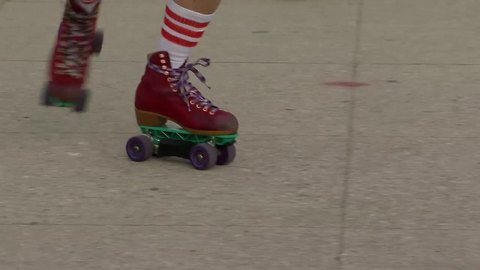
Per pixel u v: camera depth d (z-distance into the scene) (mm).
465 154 15414
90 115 17125
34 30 22344
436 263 12008
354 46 21328
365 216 13258
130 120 16906
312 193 13984
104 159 15180
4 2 24578
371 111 17391
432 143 15891
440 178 14500
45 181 14406
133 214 13344
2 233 12844
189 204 13633
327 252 12289
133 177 14500
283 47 21250
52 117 17016
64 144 15789
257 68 19828
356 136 16188
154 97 14656
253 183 14289
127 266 11969
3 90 18406
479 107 17609
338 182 14352
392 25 22891
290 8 24344
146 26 22719
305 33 22297
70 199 13805
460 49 21109
